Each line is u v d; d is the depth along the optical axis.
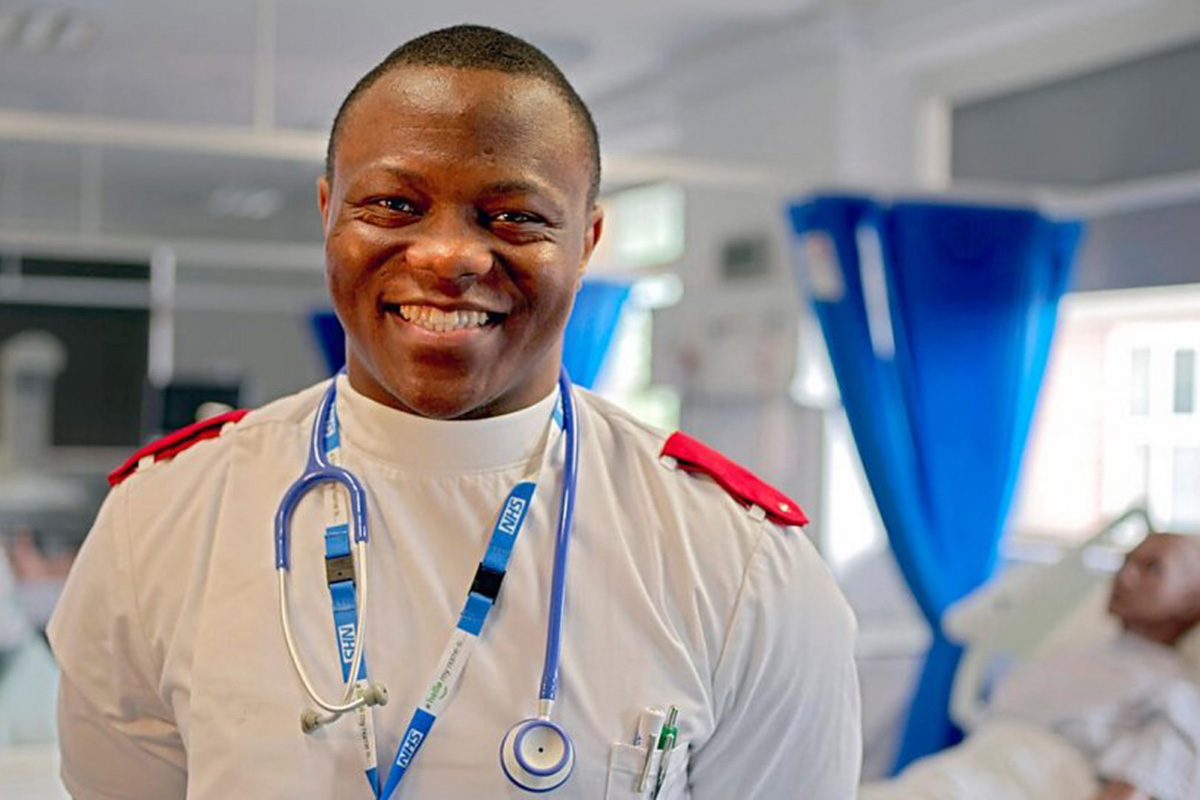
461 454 0.93
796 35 3.94
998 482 3.53
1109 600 2.49
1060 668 2.49
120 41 3.18
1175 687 2.34
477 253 0.82
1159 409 3.53
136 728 0.97
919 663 3.58
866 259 3.49
